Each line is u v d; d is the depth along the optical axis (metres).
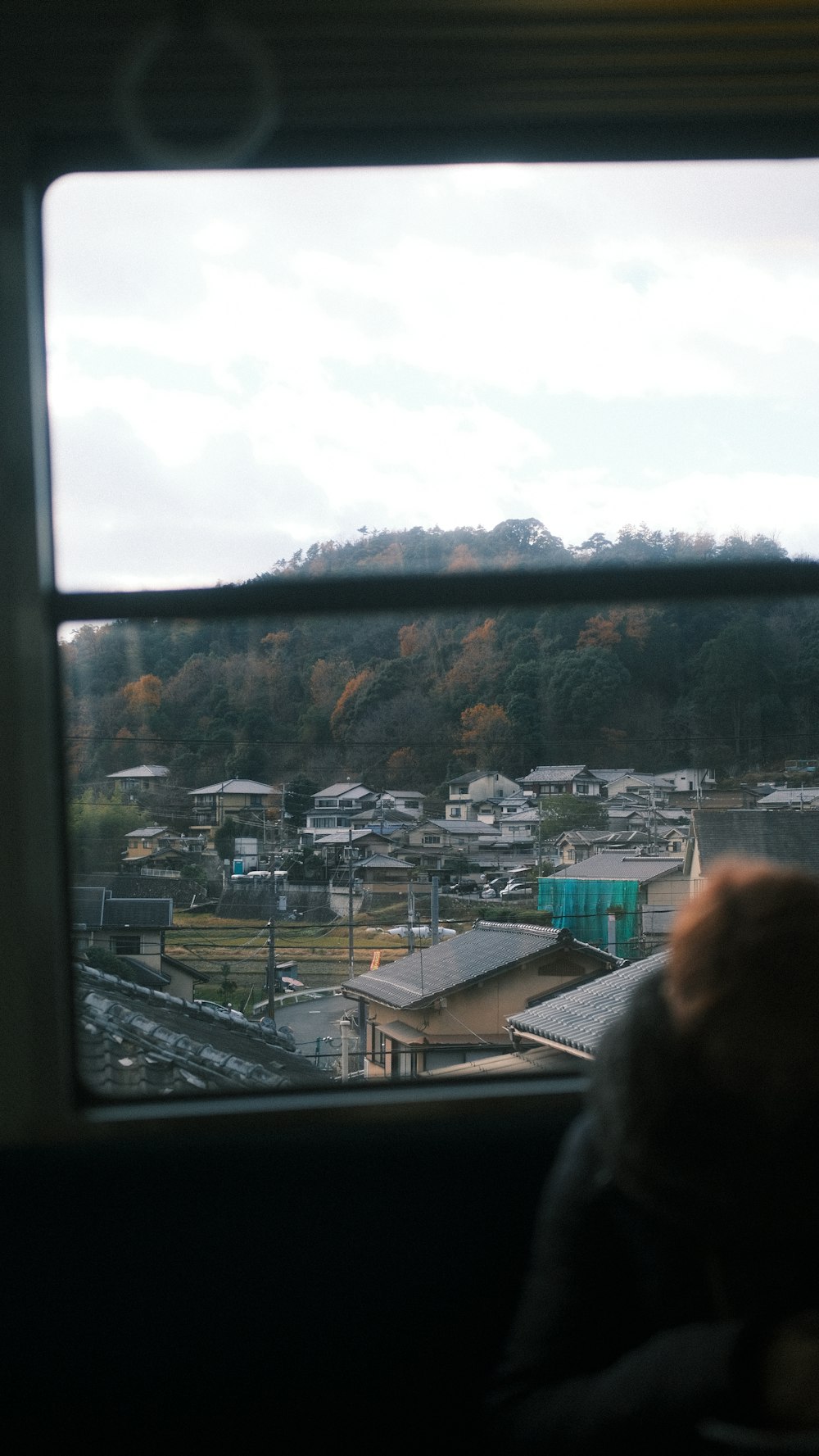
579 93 1.92
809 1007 0.86
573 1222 1.00
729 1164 0.87
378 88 1.88
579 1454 0.87
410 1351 1.67
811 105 1.95
